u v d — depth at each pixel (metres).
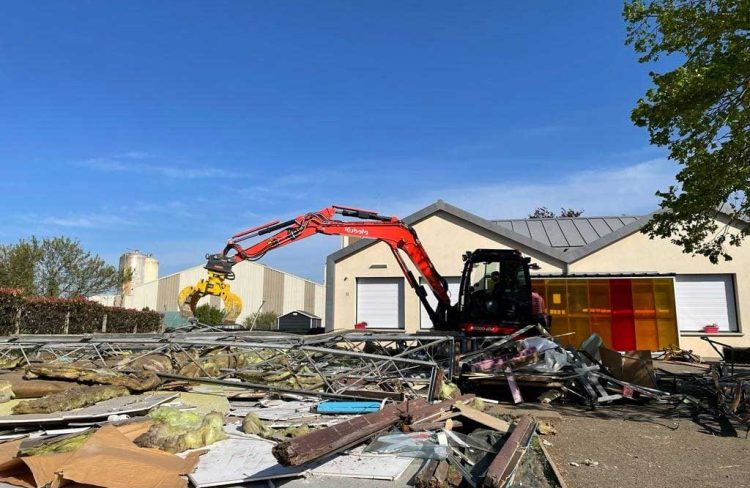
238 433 6.35
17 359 10.00
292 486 4.77
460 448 5.76
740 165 9.48
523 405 9.77
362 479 4.91
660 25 9.75
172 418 6.29
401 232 12.73
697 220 10.44
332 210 12.12
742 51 8.75
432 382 8.55
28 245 20.95
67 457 4.51
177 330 11.73
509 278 12.26
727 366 12.96
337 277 20.94
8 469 4.53
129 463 4.59
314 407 7.83
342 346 13.14
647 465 5.91
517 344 10.89
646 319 18.94
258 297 42.31
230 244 10.51
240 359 10.58
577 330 19.22
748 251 18.78
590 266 19.69
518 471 5.30
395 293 20.69
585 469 5.72
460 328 12.04
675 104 9.45
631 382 10.59
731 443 6.97
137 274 39.09
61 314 16.16
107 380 7.96
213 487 4.68
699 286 19.22
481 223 20.30
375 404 7.82
